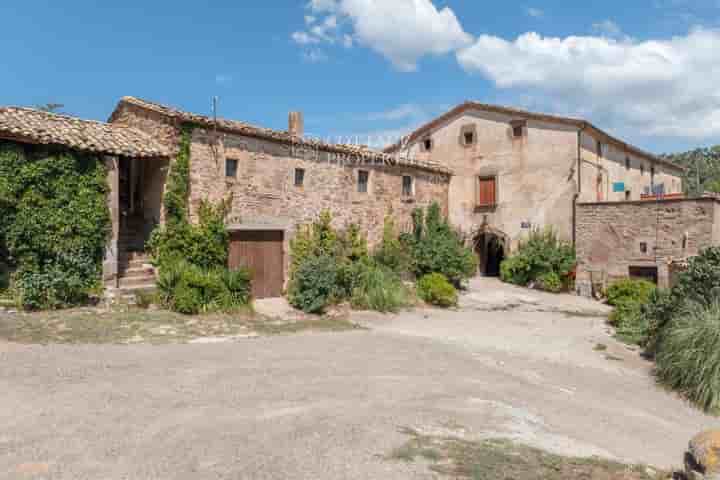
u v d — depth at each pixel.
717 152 55.16
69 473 3.53
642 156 24.17
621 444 5.42
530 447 4.57
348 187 15.92
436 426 4.89
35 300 9.41
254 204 13.20
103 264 10.75
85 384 5.70
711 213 16.02
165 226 11.67
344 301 13.29
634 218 17.48
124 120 13.28
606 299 17.09
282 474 3.58
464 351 9.45
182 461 3.77
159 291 10.75
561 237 18.98
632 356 10.16
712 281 9.36
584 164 19.02
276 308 12.42
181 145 11.69
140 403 5.17
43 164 9.84
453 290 15.41
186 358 7.29
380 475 3.62
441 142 22.05
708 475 3.66
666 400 7.68
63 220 10.10
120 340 8.09
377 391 6.18
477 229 20.84
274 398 5.61
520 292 18.22
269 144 13.59
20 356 6.65
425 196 19.73
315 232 14.75
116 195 11.00
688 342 8.20
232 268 12.54
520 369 8.57
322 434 4.41
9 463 3.65
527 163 19.75
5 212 9.43
